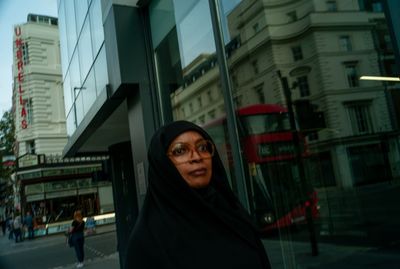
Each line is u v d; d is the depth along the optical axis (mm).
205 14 4738
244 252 1474
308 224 5148
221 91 4598
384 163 4484
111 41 6066
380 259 4523
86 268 11078
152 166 1560
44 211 26625
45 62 36750
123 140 10586
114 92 6098
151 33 6008
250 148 4594
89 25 8008
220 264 1402
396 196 4430
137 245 1449
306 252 4973
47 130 35625
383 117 4242
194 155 1544
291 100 5359
